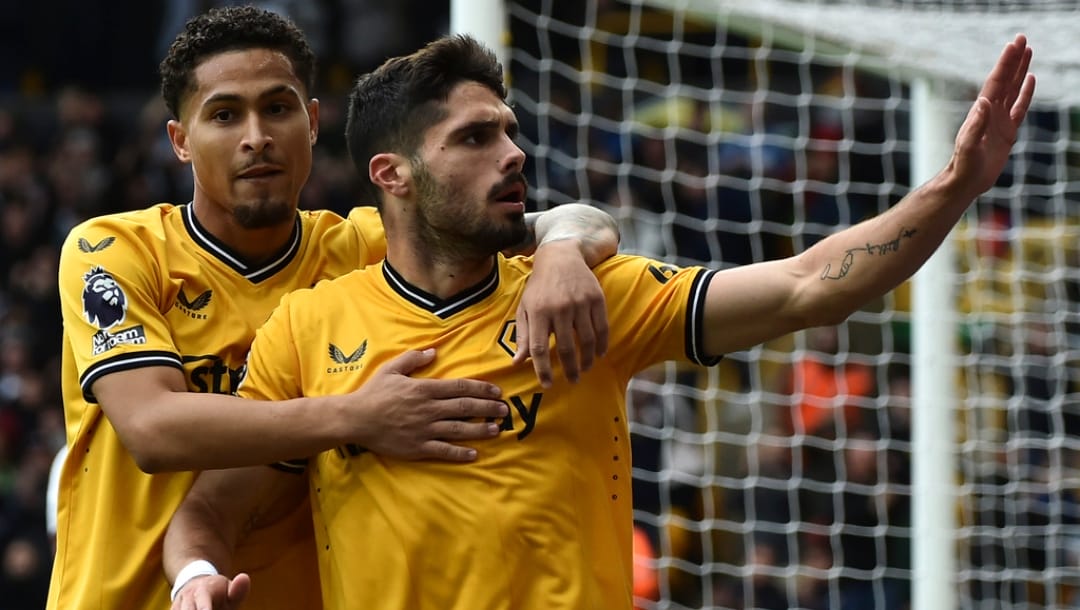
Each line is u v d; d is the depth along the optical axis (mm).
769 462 17000
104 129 24109
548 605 6598
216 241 7715
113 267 7395
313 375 7020
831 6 12086
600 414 6906
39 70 26328
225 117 7395
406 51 24656
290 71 7492
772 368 17375
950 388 12828
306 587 7652
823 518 16656
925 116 12742
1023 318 14727
